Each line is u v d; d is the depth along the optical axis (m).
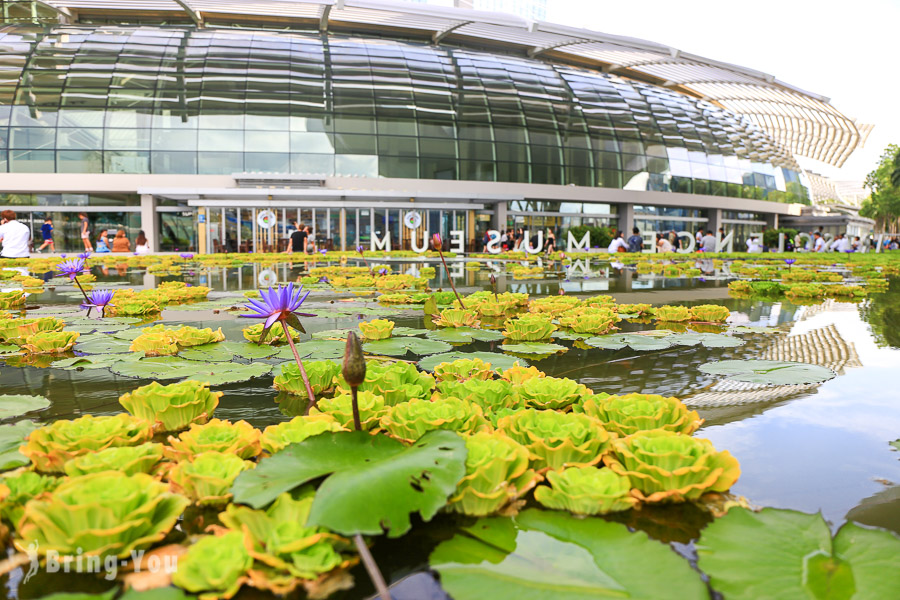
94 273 10.34
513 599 0.79
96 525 0.89
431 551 0.94
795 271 9.60
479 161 26.77
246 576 0.83
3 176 22.06
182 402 1.64
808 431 1.61
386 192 23.66
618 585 0.82
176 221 23.78
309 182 23.89
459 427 1.36
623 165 29.59
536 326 3.29
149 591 0.81
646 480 1.11
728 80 26.62
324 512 0.88
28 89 23.05
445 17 19.72
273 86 25.02
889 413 1.80
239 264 13.94
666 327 3.86
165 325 3.85
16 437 1.51
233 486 1.01
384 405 1.71
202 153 23.69
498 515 1.07
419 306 5.07
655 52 22.23
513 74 29.55
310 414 1.42
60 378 2.32
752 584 0.82
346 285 7.41
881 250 33.81
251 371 2.41
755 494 1.18
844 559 0.89
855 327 3.82
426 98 26.75
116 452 1.17
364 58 27.27
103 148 23.00
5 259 12.68
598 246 28.00
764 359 2.71
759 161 35.72
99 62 24.14
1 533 0.97
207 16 29.75
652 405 1.48
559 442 1.22
